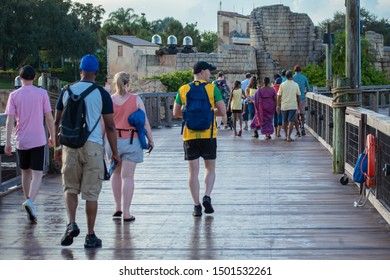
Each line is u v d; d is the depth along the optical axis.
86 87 8.22
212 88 10.12
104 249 8.43
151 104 27.39
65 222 9.98
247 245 8.51
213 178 10.37
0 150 11.83
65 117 8.16
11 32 79.94
